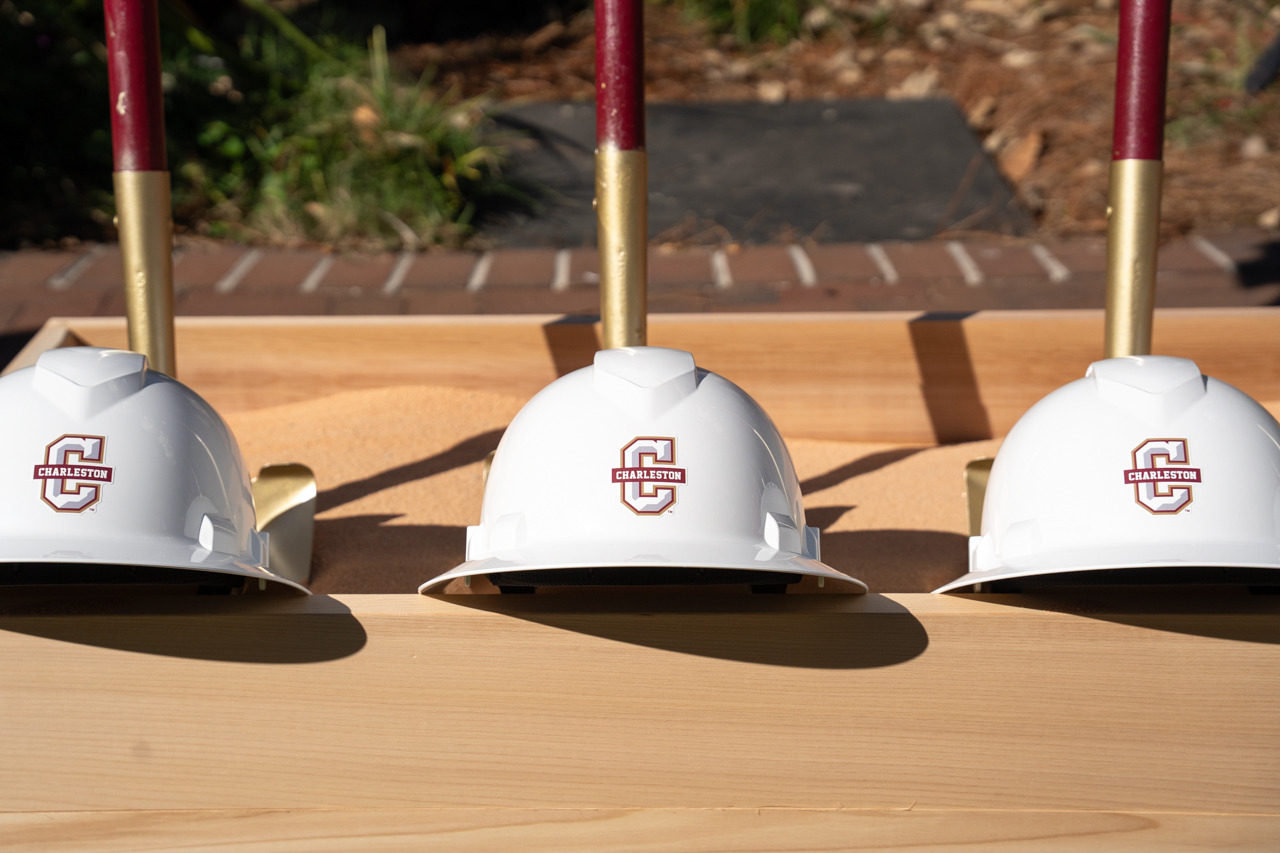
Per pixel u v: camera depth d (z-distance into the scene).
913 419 1.86
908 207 3.77
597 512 0.99
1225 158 4.12
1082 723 0.97
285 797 0.98
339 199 3.71
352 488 1.67
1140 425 1.05
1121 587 1.03
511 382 1.92
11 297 3.04
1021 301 2.98
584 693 0.97
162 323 1.42
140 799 0.98
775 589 1.05
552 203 3.88
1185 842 0.98
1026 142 4.22
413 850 0.99
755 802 0.98
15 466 0.98
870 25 5.59
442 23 5.58
